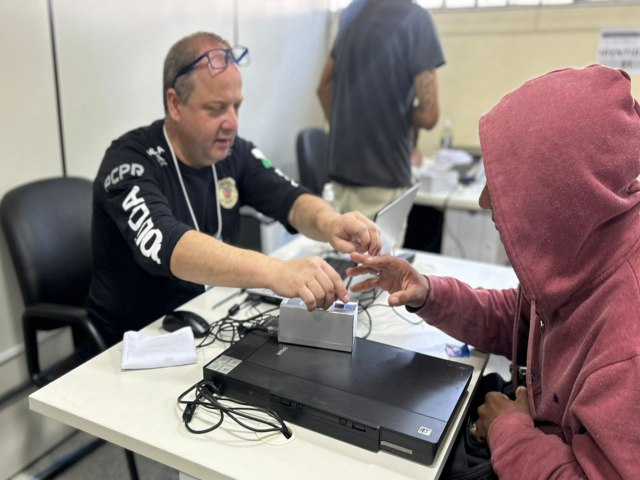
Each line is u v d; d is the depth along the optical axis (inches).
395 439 32.0
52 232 61.6
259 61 109.3
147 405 36.8
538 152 30.4
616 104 29.6
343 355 40.6
